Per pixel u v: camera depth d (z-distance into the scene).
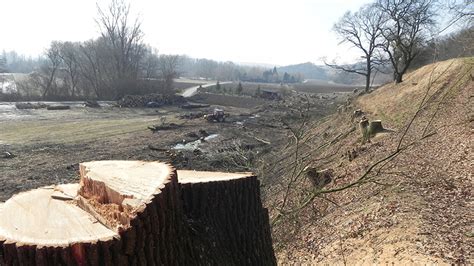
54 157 23.81
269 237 6.10
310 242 11.12
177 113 47.88
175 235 4.03
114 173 4.27
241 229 5.24
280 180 16.45
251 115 46.19
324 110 42.66
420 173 12.76
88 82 66.06
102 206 3.68
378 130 20.08
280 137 30.28
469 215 9.20
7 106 48.97
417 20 34.78
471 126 15.88
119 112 47.78
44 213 3.63
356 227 10.56
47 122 37.84
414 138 17.19
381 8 37.81
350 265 9.00
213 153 24.16
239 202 5.25
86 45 68.75
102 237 3.11
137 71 69.31
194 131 33.69
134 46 69.25
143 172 4.32
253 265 5.40
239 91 75.12
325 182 14.84
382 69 58.78
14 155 23.92
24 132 32.03
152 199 3.52
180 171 5.85
